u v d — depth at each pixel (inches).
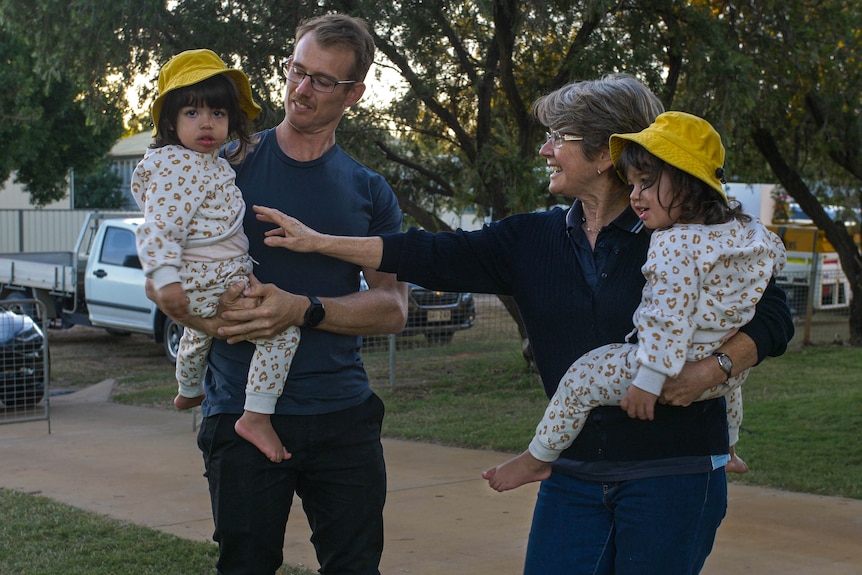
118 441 342.3
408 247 121.9
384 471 135.2
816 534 215.3
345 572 132.3
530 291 119.0
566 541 114.6
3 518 231.3
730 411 120.0
